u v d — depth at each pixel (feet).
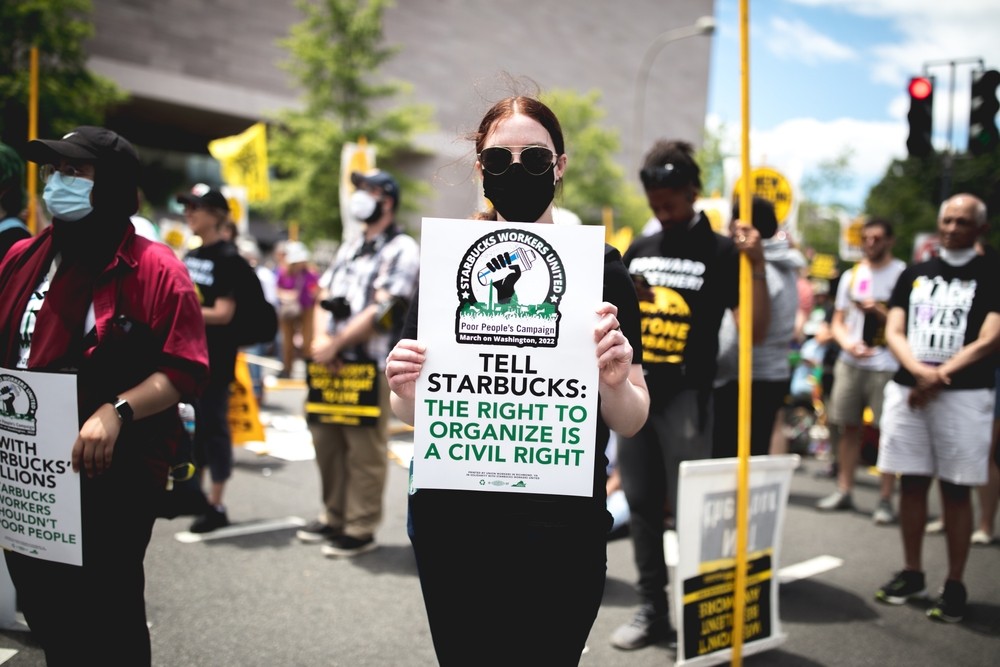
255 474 19.35
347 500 13.91
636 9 122.83
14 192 9.25
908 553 12.82
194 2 81.87
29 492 6.31
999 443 15.80
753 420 13.08
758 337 10.96
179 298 6.52
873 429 18.43
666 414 10.50
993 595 13.17
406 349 5.09
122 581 6.42
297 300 38.17
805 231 115.65
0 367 6.59
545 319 5.05
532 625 5.21
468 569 5.22
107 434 6.03
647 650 10.46
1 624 9.96
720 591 9.74
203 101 82.74
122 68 77.46
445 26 99.71
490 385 5.10
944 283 12.26
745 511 9.62
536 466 5.13
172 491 7.05
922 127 27.04
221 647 9.91
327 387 13.85
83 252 6.48
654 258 10.96
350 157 31.37
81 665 6.45
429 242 5.07
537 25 109.50
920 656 10.66
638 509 10.83
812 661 10.39
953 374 11.73
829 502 18.92
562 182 5.76
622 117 122.21
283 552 13.74
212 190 14.23
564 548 5.16
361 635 10.48
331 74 71.31
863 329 18.03
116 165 6.33
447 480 5.16
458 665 5.33
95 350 6.24
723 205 22.29
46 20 34.78
